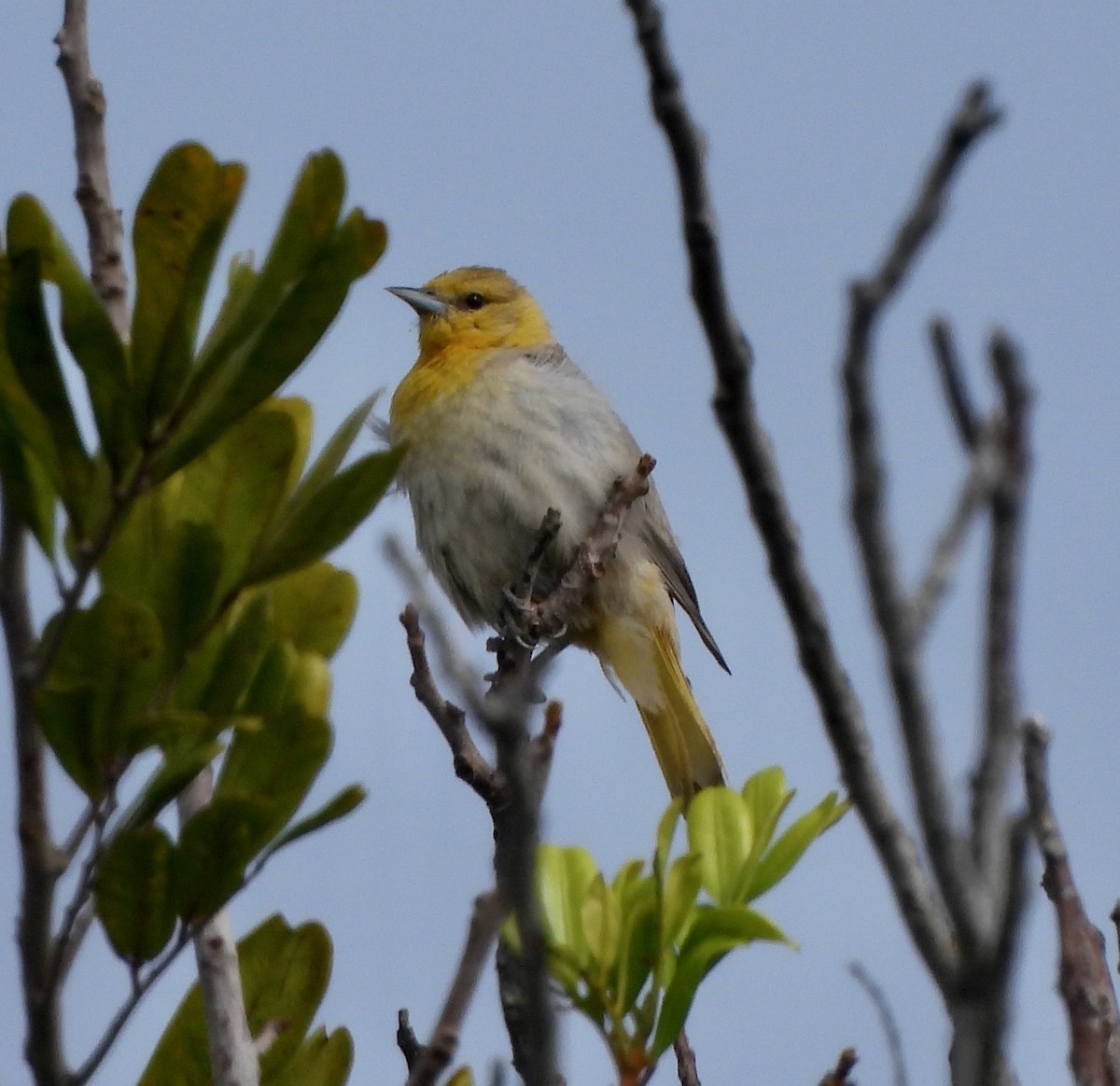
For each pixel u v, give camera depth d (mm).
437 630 4980
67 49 8188
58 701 5523
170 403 5668
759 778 7719
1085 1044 5895
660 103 4848
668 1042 6816
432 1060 5016
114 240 7949
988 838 4645
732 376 4816
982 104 4348
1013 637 4672
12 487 5633
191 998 7344
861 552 4578
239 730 6172
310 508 5965
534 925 4895
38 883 5176
